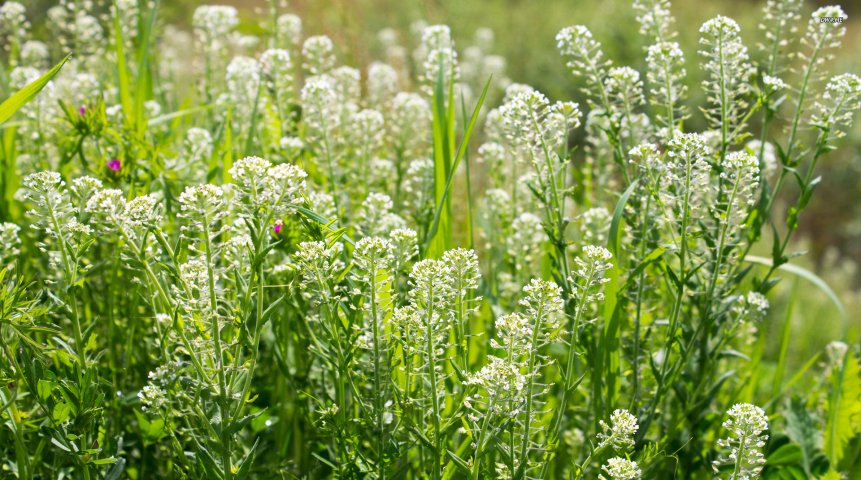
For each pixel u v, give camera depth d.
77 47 1.05
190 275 0.71
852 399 0.87
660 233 0.84
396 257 0.75
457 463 0.70
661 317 0.90
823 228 2.62
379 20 1.85
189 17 1.49
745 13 2.96
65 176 0.89
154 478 0.82
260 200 0.69
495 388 0.68
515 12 2.81
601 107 0.82
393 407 0.75
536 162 0.78
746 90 0.80
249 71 0.95
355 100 1.01
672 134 0.82
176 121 0.98
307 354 0.82
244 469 0.70
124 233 0.69
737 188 0.76
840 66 2.65
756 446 0.70
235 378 0.71
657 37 0.85
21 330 0.69
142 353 0.85
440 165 0.82
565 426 0.84
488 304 0.85
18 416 0.71
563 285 0.77
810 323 1.48
